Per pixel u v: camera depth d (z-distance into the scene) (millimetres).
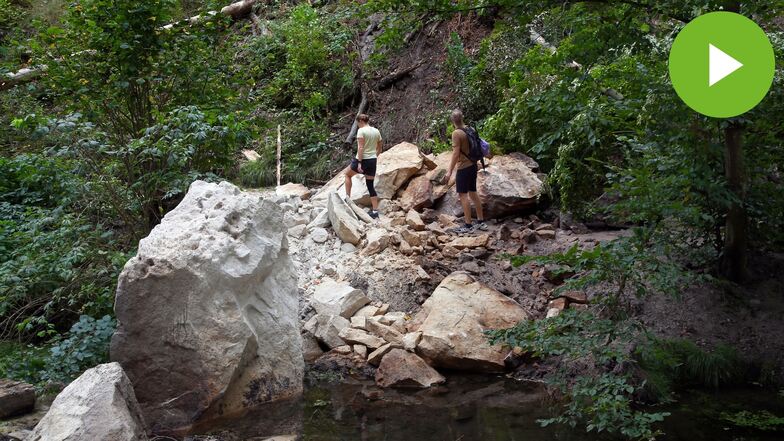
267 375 6371
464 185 9859
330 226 9766
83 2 8742
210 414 5918
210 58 9852
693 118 6719
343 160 14641
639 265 6480
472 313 7508
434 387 6793
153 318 5758
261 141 15102
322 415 6020
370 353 7453
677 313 7504
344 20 17609
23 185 10344
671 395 6402
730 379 6766
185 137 8031
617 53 7133
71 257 7254
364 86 15773
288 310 6793
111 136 9047
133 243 8352
